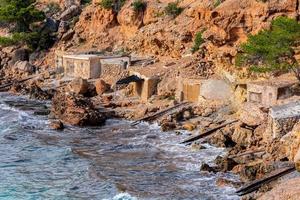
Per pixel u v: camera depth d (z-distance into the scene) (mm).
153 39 133000
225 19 108312
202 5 123000
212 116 93312
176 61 120000
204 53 113812
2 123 97875
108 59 128750
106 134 89688
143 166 71750
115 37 150375
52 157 76812
